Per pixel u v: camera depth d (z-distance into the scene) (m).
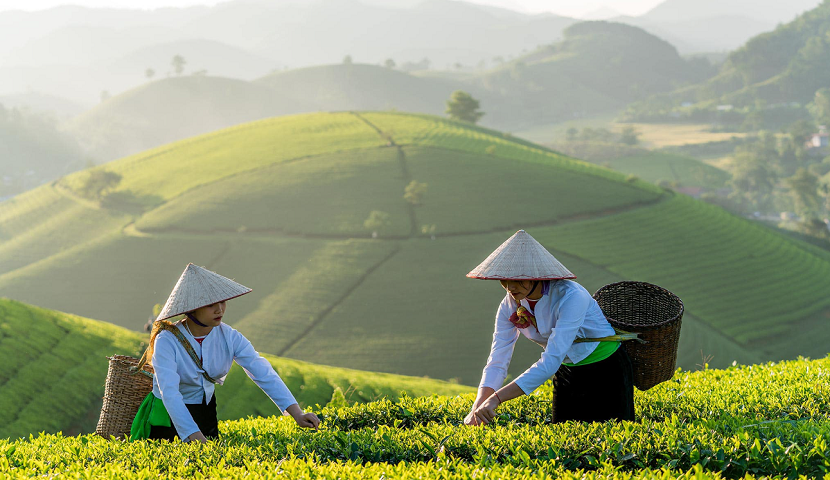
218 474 3.83
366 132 134.75
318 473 3.75
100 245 98.75
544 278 4.68
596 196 108.38
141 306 86.44
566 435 4.32
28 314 31.09
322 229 96.31
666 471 3.51
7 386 25.61
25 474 4.31
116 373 5.80
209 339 5.21
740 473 3.90
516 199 104.56
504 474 3.57
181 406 5.01
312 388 28.55
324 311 77.75
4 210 118.94
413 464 3.89
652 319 5.80
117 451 4.71
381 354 70.12
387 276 84.00
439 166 115.62
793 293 87.12
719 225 104.12
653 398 6.24
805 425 4.41
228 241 95.25
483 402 5.03
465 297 78.94
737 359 71.50
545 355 4.71
